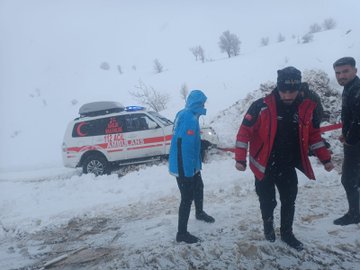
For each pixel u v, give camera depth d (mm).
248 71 25500
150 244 4633
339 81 4438
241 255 4039
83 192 8164
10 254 5113
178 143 4465
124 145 11234
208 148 10945
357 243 4168
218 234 4719
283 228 4184
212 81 25531
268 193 4082
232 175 8031
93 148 11320
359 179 4586
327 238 4355
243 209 5770
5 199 8172
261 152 3895
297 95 3814
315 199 6000
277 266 3832
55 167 15484
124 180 8672
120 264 4133
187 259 4070
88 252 4770
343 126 4527
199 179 5180
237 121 12805
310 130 3939
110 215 6387
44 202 7699
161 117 11852
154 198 7105
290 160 3936
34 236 5789
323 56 23547
